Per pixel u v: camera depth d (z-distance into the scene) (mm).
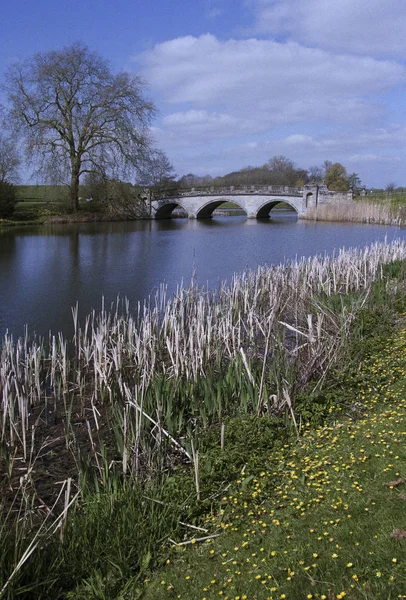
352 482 5449
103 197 58969
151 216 65625
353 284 15930
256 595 4125
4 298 18516
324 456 6086
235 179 105000
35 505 6363
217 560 4715
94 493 5996
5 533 5285
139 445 6914
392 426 6531
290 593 4031
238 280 15352
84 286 20625
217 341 10820
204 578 4504
